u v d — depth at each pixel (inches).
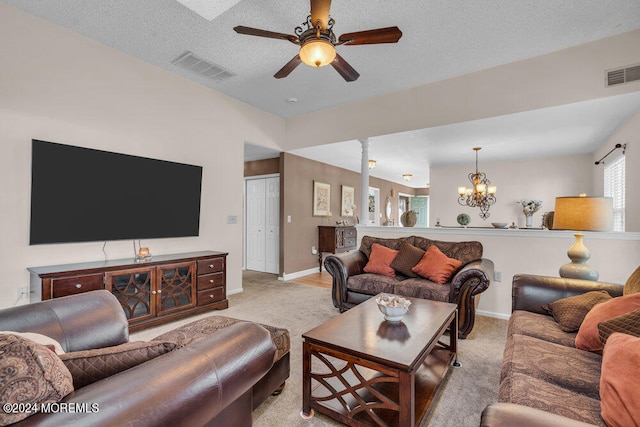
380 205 348.2
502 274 132.6
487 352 97.3
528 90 128.5
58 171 106.3
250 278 213.9
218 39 116.0
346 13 99.7
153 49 123.3
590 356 58.2
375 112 170.1
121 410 27.8
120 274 107.0
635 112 129.1
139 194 127.8
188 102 149.9
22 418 24.8
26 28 101.7
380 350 59.3
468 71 140.4
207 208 158.4
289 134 207.0
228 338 42.7
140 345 38.8
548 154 218.8
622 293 75.5
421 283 117.7
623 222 149.3
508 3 94.9
